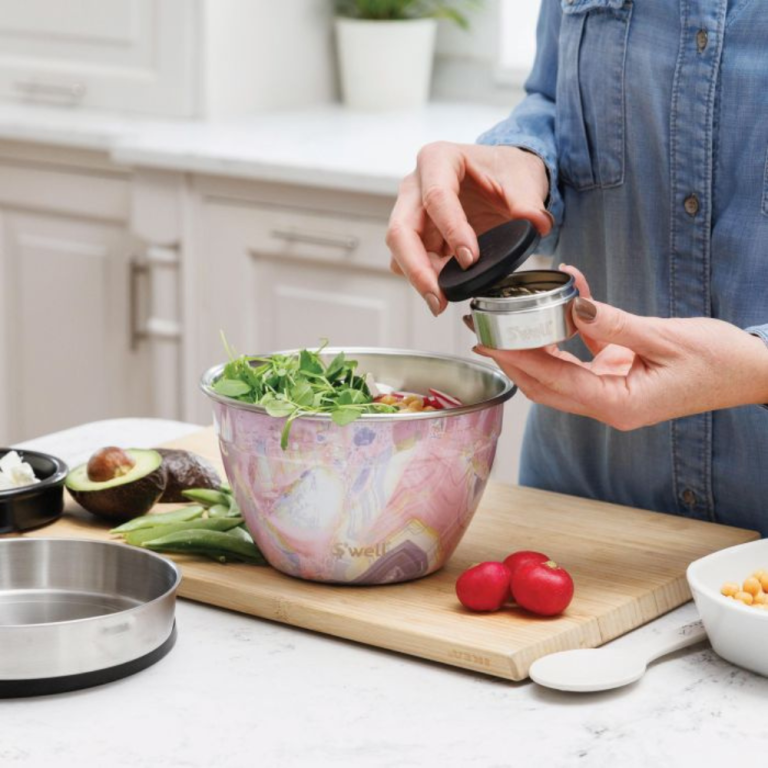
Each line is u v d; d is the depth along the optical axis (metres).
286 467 1.27
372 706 1.11
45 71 3.48
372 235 2.82
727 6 1.44
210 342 3.09
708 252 1.49
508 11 3.61
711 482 1.56
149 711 1.09
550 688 1.14
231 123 3.29
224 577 1.33
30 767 1.00
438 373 1.50
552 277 1.23
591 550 1.42
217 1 3.27
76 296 3.34
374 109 3.52
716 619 1.16
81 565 1.28
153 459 1.52
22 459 1.57
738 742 1.05
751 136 1.44
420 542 1.31
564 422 1.67
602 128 1.54
